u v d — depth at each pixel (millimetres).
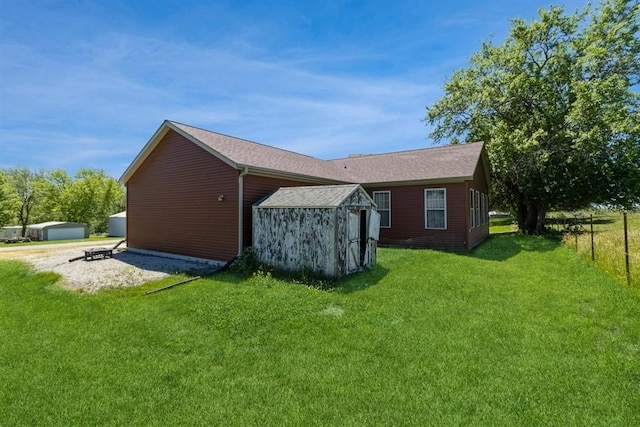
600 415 2906
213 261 10555
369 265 9523
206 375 3762
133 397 3391
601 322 4949
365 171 16500
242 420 2971
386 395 3275
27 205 40125
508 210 24344
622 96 16156
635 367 3652
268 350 4359
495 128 18172
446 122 22641
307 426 2867
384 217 15125
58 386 3611
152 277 8750
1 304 6738
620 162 15844
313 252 8305
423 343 4391
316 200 8664
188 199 11398
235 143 12406
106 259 11656
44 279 8852
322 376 3664
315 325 5109
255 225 9562
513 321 5113
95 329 5250
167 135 12117
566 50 18078
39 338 4922
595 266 8477
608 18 17516
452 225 13320
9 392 3512
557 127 16906
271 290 7039
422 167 15016
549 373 3580
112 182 42469
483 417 2908
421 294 6641
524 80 17656
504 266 9430
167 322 5449
